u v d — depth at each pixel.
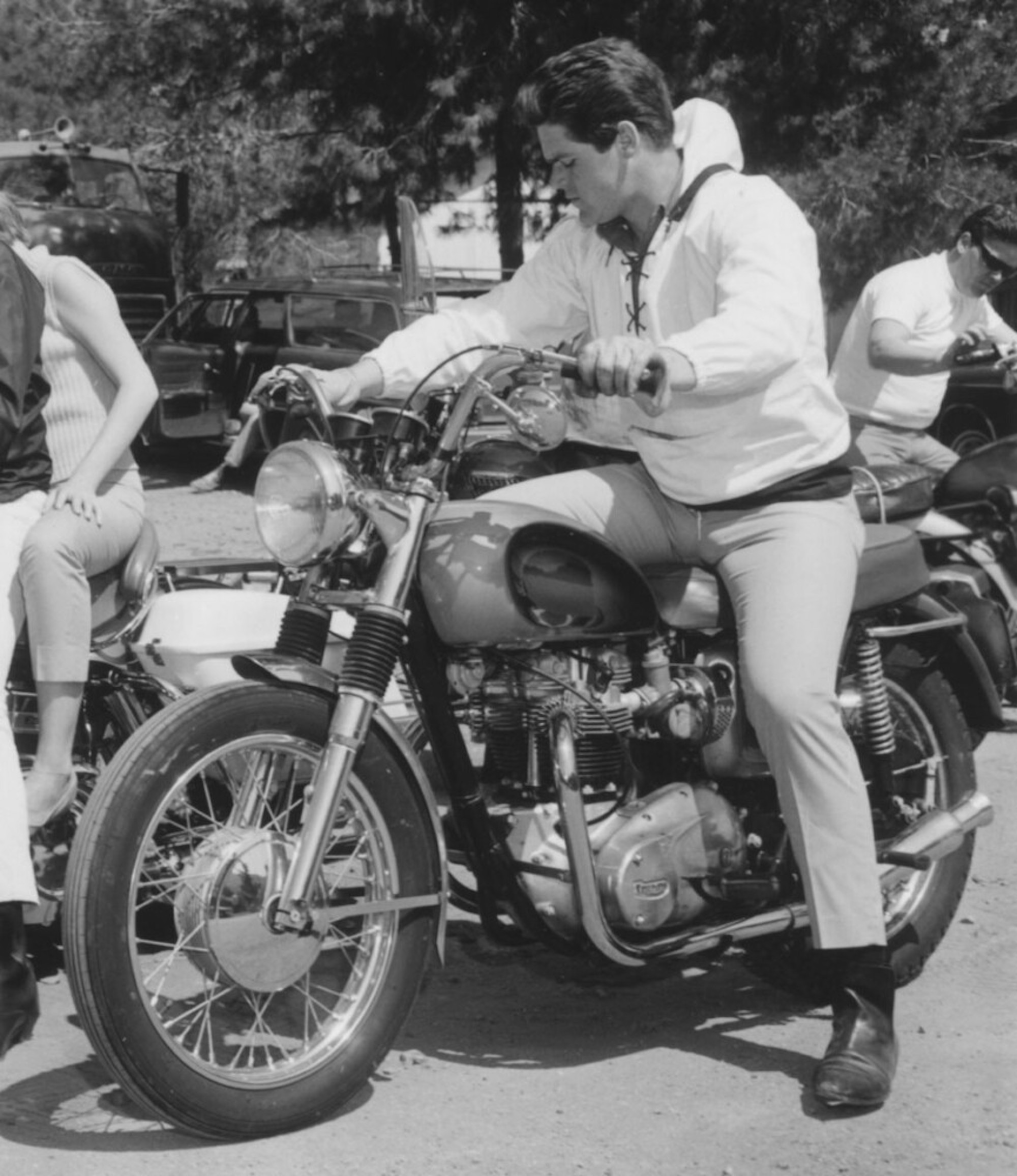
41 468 4.04
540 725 3.73
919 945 4.35
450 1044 3.98
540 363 3.44
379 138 17.09
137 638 4.17
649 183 3.75
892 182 14.96
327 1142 3.46
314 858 3.41
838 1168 3.37
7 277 3.93
